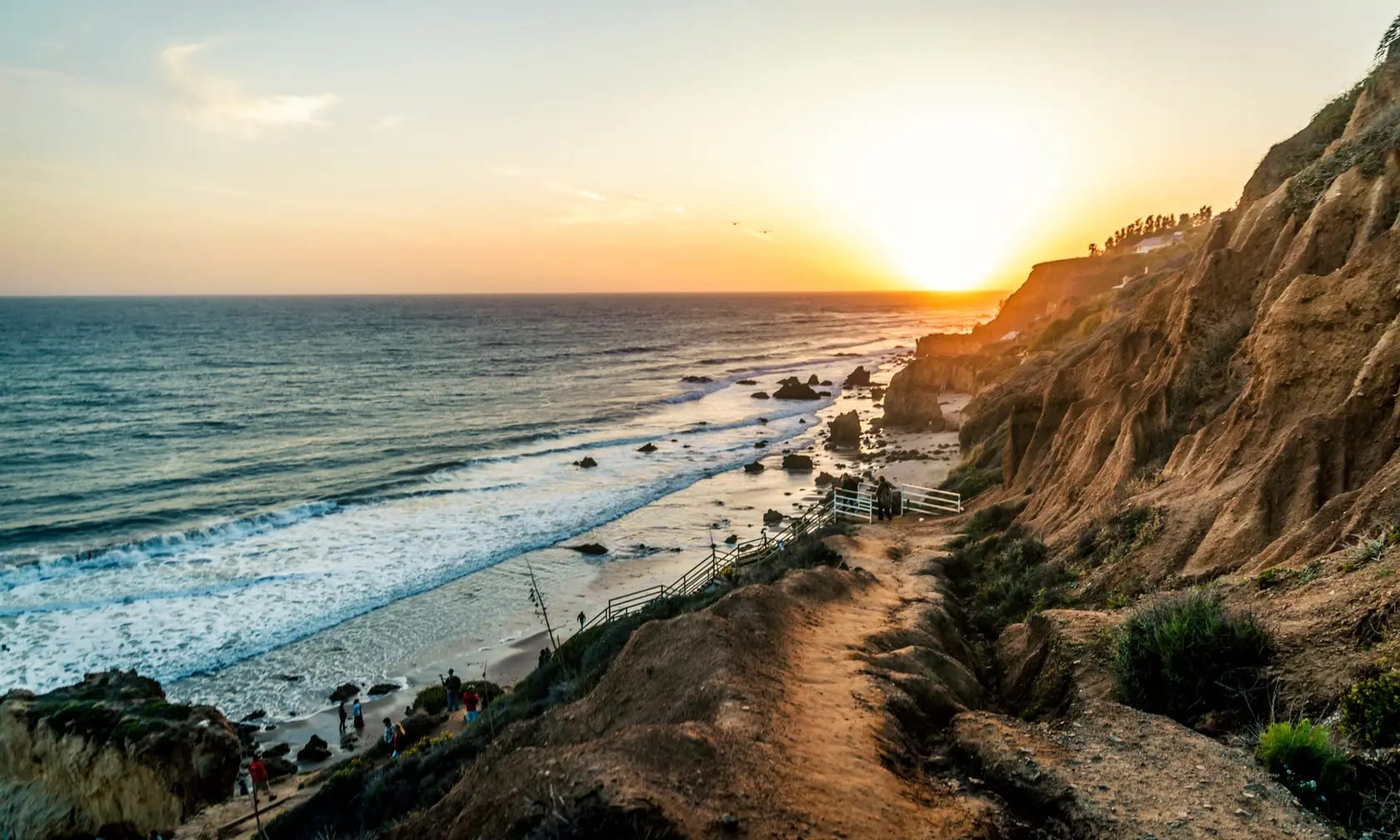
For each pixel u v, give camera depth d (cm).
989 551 1992
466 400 8050
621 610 2780
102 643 2662
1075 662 941
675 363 11981
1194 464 1488
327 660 2600
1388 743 590
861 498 3122
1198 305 1892
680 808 562
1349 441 1109
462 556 3519
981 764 724
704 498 4509
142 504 4253
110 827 1812
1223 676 754
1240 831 559
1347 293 1297
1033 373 4228
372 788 1584
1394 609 692
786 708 821
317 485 4691
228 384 8844
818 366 11775
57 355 11700
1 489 4544
